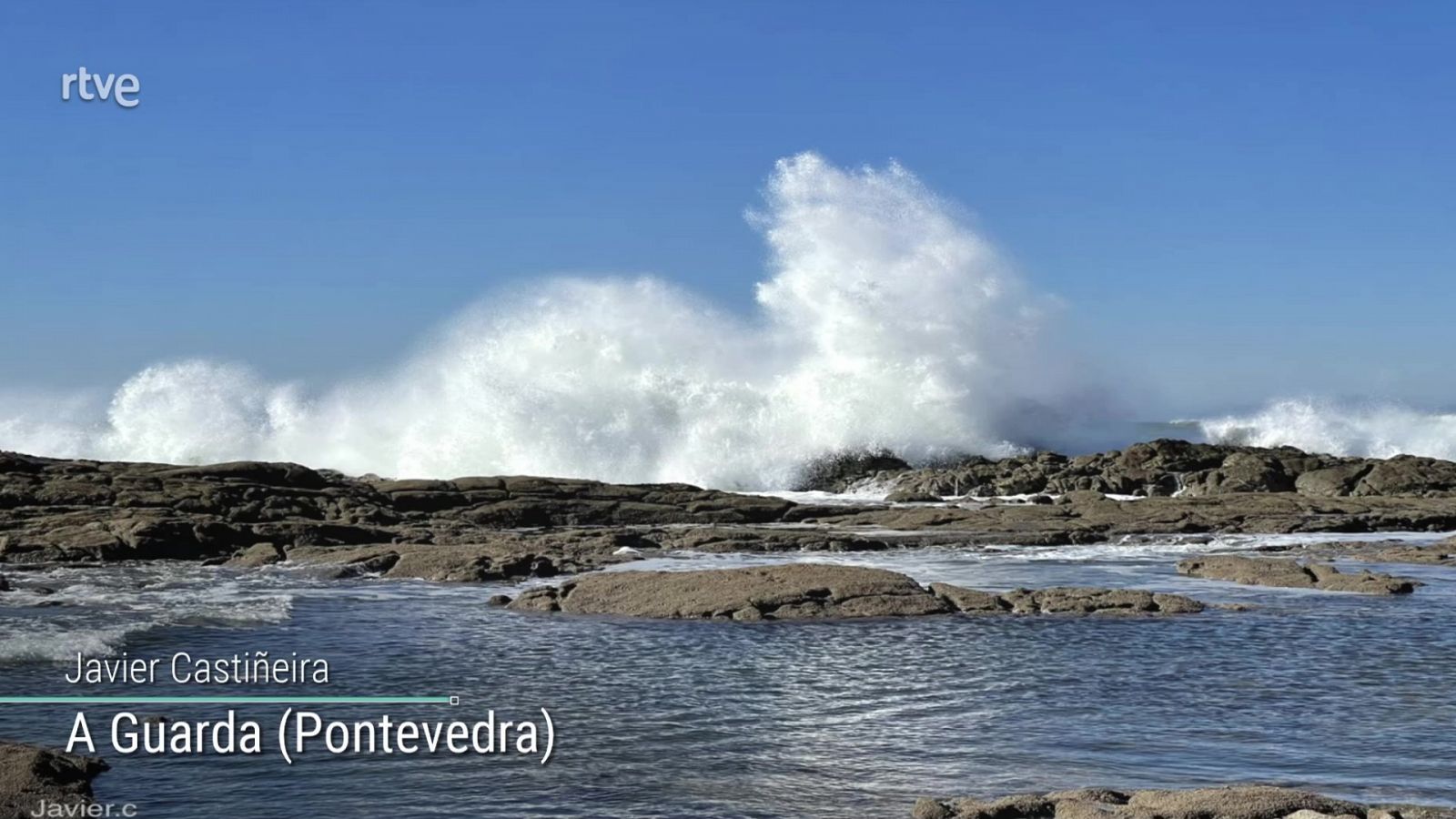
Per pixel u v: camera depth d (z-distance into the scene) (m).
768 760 12.87
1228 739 13.67
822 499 50.56
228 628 20.75
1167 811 10.59
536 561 29.11
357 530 33.50
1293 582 26.98
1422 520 40.59
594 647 19.39
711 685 16.53
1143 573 29.45
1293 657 18.50
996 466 51.94
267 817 10.98
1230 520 40.28
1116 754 13.08
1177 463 50.44
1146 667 17.78
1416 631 20.84
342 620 21.97
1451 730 14.07
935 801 11.03
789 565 24.86
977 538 36.28
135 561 30.52
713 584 23.50
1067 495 46.47
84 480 35.47
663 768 12.55
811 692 16.16
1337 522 39.88
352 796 11.57
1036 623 21.75
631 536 34.50
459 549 30.64
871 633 20.75
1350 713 14.94
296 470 39.12
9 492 34.00
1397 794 11.66
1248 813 10.57
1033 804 10.96
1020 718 14.67
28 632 19.33
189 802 11.38
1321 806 10.72
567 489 41.47
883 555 33.66
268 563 30.27
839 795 11.69
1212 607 23.48
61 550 30.22
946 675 17.22
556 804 11.41
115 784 11.84
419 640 19.92
